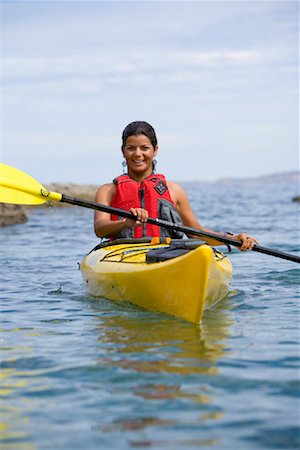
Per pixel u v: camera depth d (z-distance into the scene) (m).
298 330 4.82
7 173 6.38
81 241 12.00
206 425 3.09
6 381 3.76
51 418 3.22
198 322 5.03
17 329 5.00
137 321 5.18
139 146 6.32
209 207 22.84
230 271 6.11
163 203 6.32
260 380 3.68
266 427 3.06
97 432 3.05
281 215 18.19
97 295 6.25
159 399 3.42
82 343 4.54
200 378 3.73
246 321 5.13
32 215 19.42
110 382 3.70
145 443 2.93
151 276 5.30
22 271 8.16
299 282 6.97
